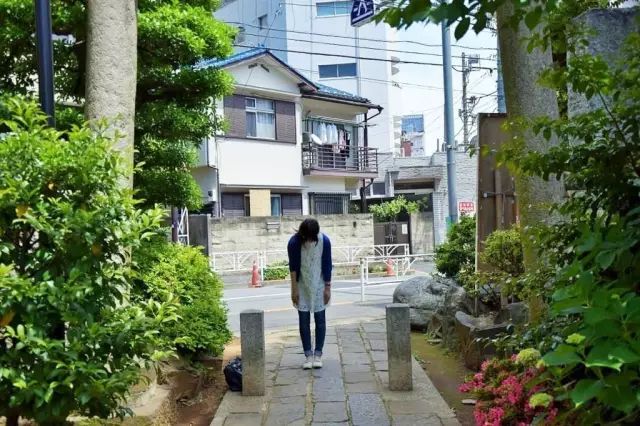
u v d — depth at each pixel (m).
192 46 5.87
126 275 3.09
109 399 2.87
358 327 8.33
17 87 5.88
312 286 5.94
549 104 4.03
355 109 23.91
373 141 32.91
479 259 6.47
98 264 2.93
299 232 5.91
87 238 2.77
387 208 24.11
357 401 4.89
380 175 31.19
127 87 4.60
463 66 23.03
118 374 2.83
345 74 32.69
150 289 5.24
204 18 6.22
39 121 3.30
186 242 15.76
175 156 6.40
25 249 2.92
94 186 2.96
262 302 12.89
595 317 1.54
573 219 2.79
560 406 2.46
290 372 5.89
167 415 4.53
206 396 5.40
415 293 8.41
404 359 5.16
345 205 23.75
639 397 1.50
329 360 6.37
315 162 21.91
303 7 32.16
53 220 2.80
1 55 5.62
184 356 5.62
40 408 2.74
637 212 2.12
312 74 32.56
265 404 4.89
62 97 6.47
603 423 1.78
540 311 3.46
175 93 6.53
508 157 2.90
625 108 2.39
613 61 2.80
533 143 3.85
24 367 2.72
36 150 2.86
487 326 5.95
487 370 3.56
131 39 4.66
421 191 31.17
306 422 4.43
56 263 2.88
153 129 6.23
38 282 2.77
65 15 5.54
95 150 2.93
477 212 6.94
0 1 5.24
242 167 19.45
